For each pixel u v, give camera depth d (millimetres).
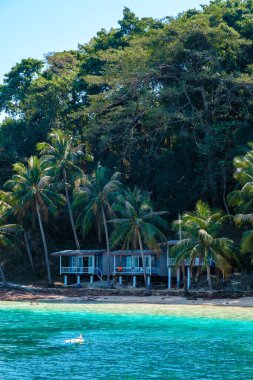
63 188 77125
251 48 77000
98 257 72000
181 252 54875
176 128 75000
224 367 26781
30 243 81125
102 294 60531
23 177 72562
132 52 74062
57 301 57094
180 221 55406
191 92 73625
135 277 66375
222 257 55219
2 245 72250
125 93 75812
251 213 55219
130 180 80688
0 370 26234
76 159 78625
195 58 74250
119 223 63219
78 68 98438
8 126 92312
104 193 69188
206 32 71062
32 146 91375
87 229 70312
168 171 75125
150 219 68312
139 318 43531
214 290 56844
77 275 71125
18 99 100750
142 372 25812
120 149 80125
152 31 77125
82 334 36156
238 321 41438
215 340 33906
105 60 85250
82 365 27203
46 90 93062
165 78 75688
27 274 76625
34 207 73500
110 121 75250
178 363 27641
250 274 61000
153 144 78375
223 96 71250
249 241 52094
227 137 69812
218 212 56719
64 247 82062
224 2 85875
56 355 29578
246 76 68812
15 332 37188
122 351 30594
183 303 52531
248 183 53031
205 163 73188
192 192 74562
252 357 28984
